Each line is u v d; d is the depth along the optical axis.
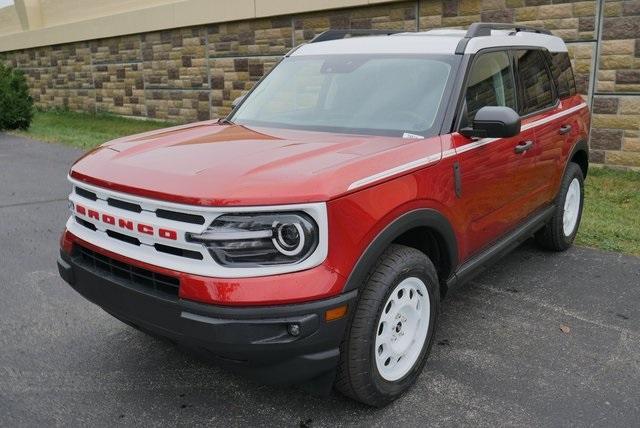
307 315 2.75
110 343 4.04
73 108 19.84
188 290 2.77
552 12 8.80
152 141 3.69
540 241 5.71
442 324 4.31
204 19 13.84
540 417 3.23
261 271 2.73
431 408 3.32
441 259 3.72
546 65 5.29
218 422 3.20
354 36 5.29
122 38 16.81
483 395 3.44
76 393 3.46
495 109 3.63
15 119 15.14
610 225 6.55
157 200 2.84
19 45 21.70
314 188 2.77
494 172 4.07
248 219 2.72
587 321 4.36
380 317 3.08
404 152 3.31
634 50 8.25
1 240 6.20
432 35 4.54
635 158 8.55
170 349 3.96
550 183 5.14
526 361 3.80
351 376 3.05
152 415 3.26
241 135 3.80
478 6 9.51
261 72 13.18
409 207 3.22
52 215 7.20
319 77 4.41
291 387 3.53
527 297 4.77
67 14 19.62
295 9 11.82
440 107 3.81
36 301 4.69
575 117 5.61
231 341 2.72
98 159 3.42
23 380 3.59
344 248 2.85
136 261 2.96
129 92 17.16
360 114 3.99
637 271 5.31
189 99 15.21
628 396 3.43
